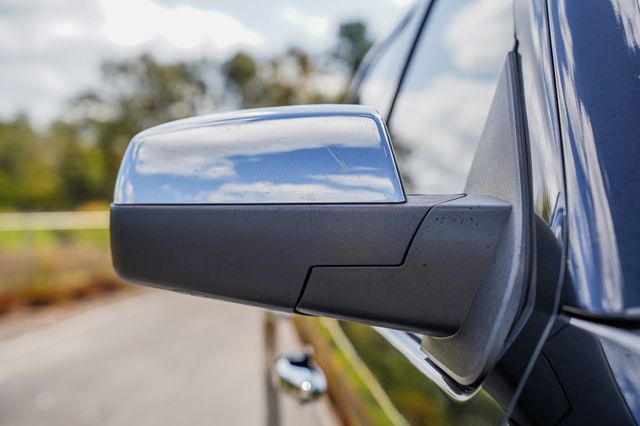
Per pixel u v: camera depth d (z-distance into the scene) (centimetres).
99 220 3212
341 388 263
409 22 303
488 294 82
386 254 85
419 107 241
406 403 161
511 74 100
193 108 5631
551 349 81
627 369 74
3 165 5272
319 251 86
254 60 5553
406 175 240
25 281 1283
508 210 85
